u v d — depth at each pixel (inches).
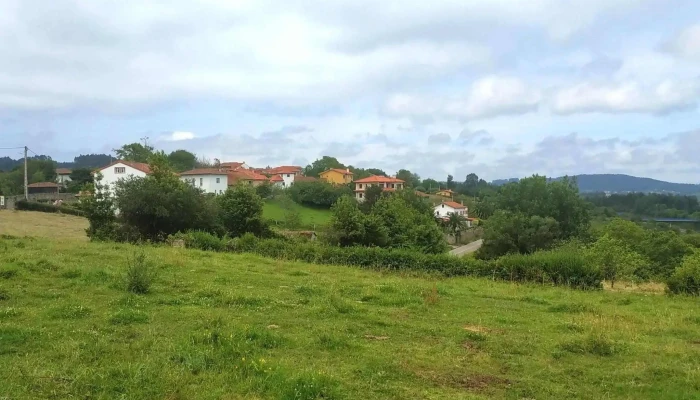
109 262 744.3
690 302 741.9
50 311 415.8
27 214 2282.2
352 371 312.2
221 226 1622.8
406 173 6565.0
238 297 512.7
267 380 280.2
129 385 266.8
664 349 408.2
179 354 312.8
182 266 757.3
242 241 1166.3
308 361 327.6
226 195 1761.8
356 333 414.3
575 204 2910.9
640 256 1830.7
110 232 1391.5
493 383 309.3
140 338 355.6
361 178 5403.5
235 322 411.8
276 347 356.5
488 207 3944.4
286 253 1104.2
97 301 477.7
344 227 1471.5
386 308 538.3
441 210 4271.7
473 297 664.4
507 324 491.5
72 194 3440.0
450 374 320.8
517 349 386.6
